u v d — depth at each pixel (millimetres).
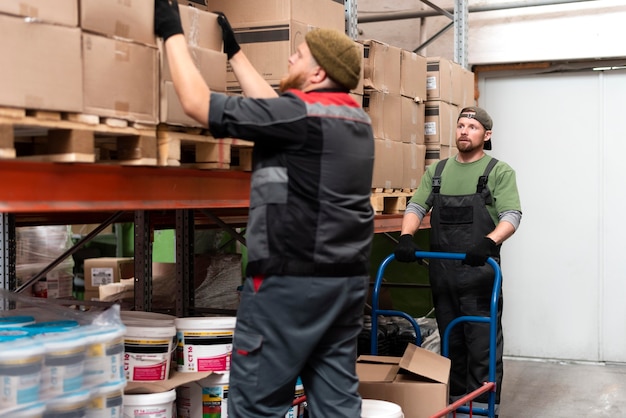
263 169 2625
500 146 7809
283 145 2576
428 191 4984
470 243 4801
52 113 2283
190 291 4965
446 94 5887
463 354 5012
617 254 7512
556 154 7648
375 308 4242
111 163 2607
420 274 7168
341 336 2771
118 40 2482
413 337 5684
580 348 7617
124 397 3086
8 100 2139
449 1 7719
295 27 3566
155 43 2654
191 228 4957
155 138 2680
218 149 2973
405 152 5266
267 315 2602
